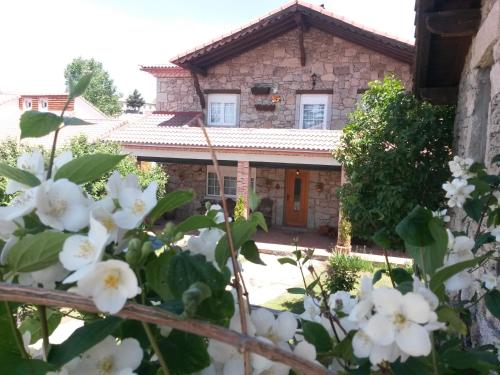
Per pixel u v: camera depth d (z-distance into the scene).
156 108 11.45
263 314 0.71
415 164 4.94
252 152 8.87
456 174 1.92
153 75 11.45
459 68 4.34
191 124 10.50
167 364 0.65
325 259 8.20
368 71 9.83
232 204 11.13
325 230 10.22
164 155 9.34
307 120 10.23
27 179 0.67
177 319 0.56
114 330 0.65
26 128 0.69
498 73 2.47
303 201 10.95
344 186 5.54
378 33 8.83
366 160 5.27
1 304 0.63
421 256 0.69
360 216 5.14
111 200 0.67
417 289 0.63
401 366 0.67
